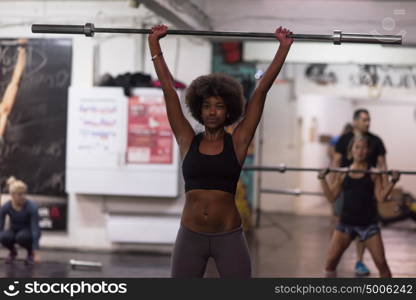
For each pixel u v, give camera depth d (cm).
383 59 1059
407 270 830
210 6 698
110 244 926
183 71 929
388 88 1315
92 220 927
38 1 916
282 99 1545
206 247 394
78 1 911
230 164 390
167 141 888
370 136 812
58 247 931
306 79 1405
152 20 902
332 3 680
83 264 787
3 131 924
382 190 671
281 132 1555
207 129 398
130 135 891
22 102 923
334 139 1427
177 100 409
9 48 923
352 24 693
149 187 891
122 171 893
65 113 920
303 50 1054
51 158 923
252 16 711
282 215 1526
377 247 672
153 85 895
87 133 895
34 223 833
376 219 680
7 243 836
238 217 397
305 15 699
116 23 912
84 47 921
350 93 1349
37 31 435
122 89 888
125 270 783
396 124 1748
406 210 1387
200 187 391
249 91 1045
